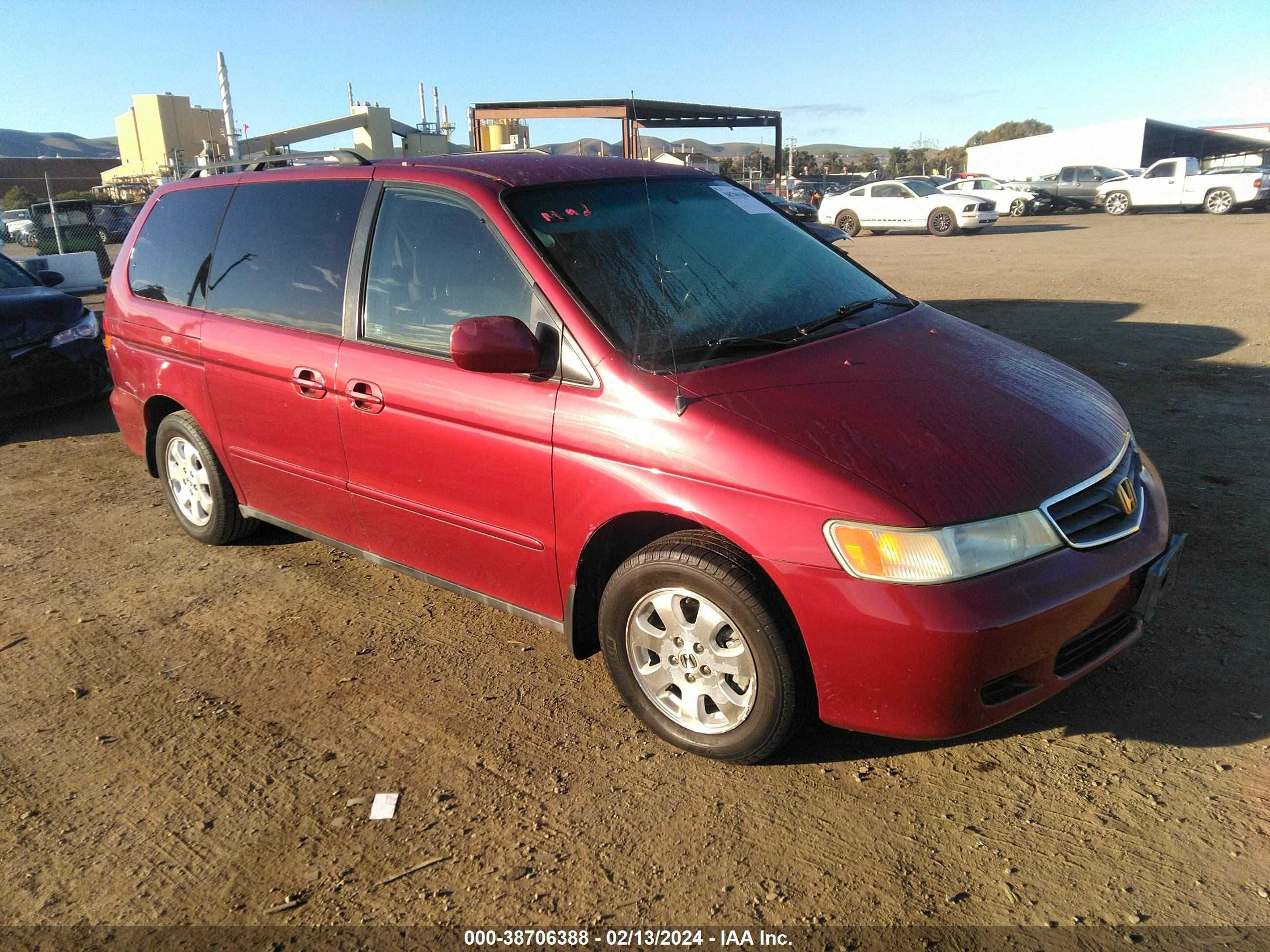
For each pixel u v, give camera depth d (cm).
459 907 233
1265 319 924
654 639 286
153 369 447
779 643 253
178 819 271
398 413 332
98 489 580
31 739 314
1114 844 242
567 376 288
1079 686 312
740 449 255
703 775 279
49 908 239
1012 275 1391
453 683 338
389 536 360
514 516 307
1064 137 4238
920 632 233
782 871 240
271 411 385
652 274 315
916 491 240
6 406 692
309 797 278
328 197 371
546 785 278
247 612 401
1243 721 288
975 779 271
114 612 406
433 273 328
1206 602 360
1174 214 2828
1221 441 550
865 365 295
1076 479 260
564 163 355
